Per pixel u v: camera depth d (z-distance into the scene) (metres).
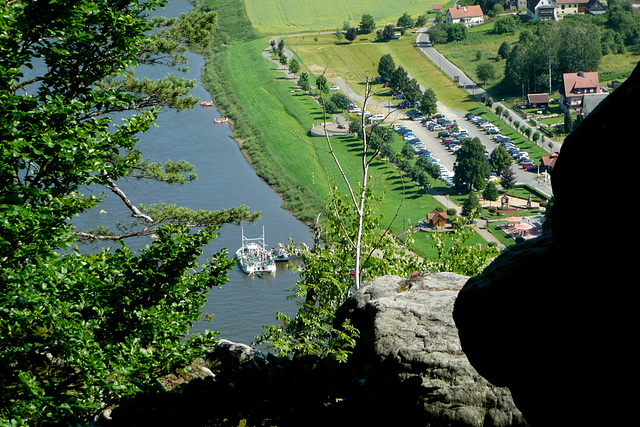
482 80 169.25
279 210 95.19
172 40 31.05
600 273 7.84
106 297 13.61
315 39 192.00
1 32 15.40
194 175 31.83
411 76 173.25
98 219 78.00
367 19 199.88
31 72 111.44
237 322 67.25
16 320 12.20
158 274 14.20
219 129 124.50
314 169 109.81
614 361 7.71
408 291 15.28
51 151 13.89
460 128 145.12
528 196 112.19
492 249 26.33
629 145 7.51
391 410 12.02
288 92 148.75
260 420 11.69
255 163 110.06
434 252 84.44
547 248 8.76
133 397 12.41
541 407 8.43
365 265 23.47
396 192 110.69
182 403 11.98
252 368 12.41
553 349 8.20
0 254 12.51
